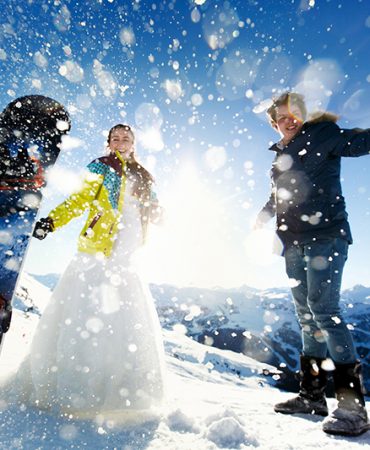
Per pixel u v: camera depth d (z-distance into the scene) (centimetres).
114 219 170
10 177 154
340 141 169
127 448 109
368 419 150
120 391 146
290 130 197
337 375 158
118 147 193
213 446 117
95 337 149
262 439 133
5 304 137
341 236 172
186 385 328
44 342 151
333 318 165
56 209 163
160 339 169
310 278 176
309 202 180
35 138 164
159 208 199
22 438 108
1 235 146
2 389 153
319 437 140
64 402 139
